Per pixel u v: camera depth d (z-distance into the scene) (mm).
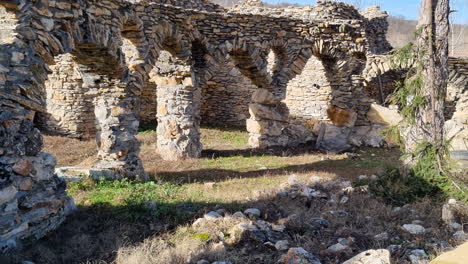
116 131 10328
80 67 9742
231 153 15320
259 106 16594
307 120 19531
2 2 5871
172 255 5398
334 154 15852
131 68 10820
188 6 15602
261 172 11867
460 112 17578
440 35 8867
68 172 9391
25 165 5805
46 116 16406
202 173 11562
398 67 9828
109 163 10273
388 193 8406
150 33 11102
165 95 13617
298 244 5926
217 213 7152
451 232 6305
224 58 14000
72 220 6844
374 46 22562
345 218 7074
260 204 7926
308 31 15977
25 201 5777
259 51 14797
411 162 8773
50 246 5855
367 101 18047
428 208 7559
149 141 15844
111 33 8977
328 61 17266
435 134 8734
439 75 8828
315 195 8664
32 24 6273
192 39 13141
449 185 7996
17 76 5871
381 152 16266
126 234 6324
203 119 21875
